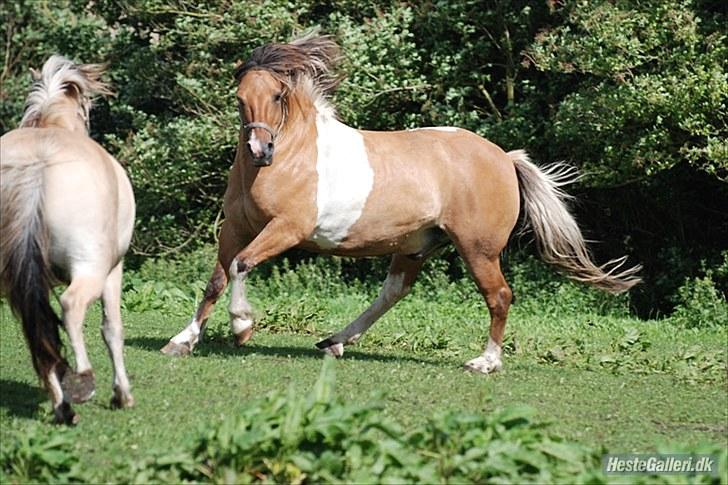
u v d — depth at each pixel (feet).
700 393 36.45
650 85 59.47
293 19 69.26
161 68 73.31
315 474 21.56
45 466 22.18
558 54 63.77
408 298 67.41
